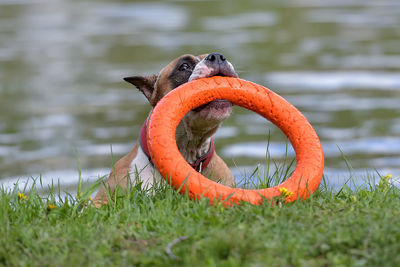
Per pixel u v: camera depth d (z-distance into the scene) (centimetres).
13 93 2030
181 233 526
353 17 3459
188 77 802
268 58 2386
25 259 504
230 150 1460
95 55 2558
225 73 738
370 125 1636
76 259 485
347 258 462
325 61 2347
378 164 1327
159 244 521
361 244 486
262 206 583
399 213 555
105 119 1753
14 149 1493
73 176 1266
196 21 3391
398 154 1402
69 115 1767
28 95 2008
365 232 500
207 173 789
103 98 1978
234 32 2989
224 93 703
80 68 2341
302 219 544
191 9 3859
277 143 1523
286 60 2358
